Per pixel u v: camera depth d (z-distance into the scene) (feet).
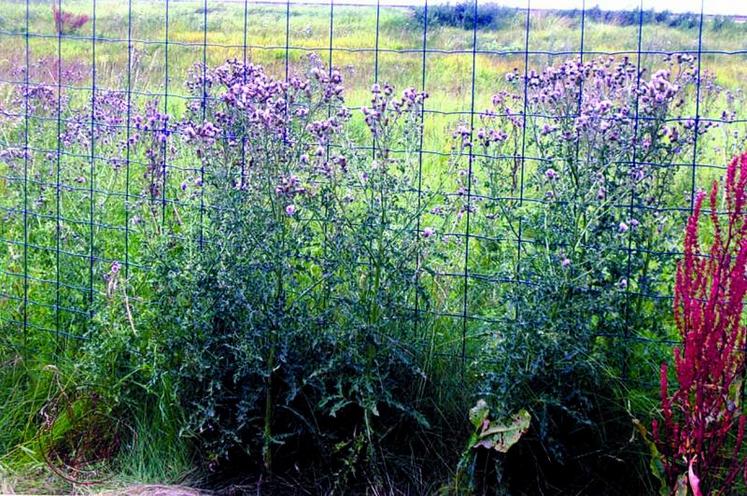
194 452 12.69
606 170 11.39
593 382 11.69
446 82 24.93
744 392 11.52
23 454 13.06
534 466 11.82
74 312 14.65
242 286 11.94
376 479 11.81
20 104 19.16
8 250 16.43
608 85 13.00
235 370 12.29
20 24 33.73
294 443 12.61
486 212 14.14
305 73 13.84
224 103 12.84
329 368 11.64
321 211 13.08
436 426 12.51
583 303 11.16
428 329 12.75
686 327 10.42
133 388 13.28
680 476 10.53
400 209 11.84
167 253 13.04
